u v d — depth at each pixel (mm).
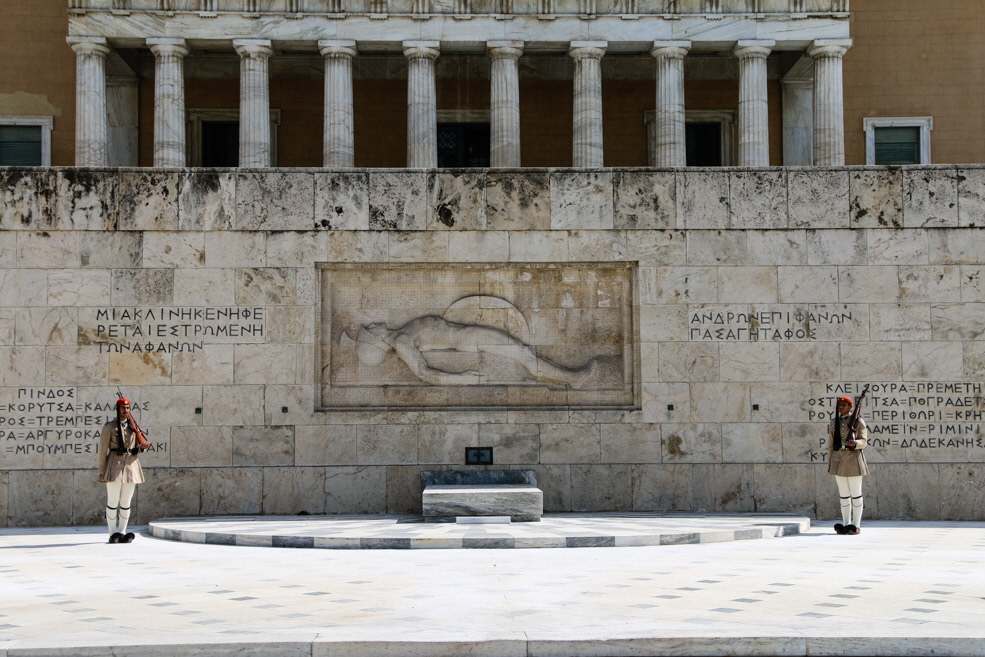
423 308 20938
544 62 50688
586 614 9898
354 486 20469
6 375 20375
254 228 20750
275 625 9492
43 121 49062
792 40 47156
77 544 16844
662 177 21000
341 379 20797
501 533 16234
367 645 8766
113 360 20484
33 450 20297
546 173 21016
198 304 20641
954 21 50219
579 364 20906
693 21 47188
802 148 51594
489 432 20641
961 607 10203
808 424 20609
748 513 20312
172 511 20312
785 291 20812
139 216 20672
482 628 9273
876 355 20688
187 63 50531
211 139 51219
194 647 8719
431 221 20906
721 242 20891
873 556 14312
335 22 46688
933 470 20453
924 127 49906
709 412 20656
